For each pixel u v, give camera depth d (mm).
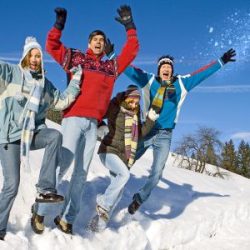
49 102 4129
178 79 5633
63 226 4418
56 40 4309
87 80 4445
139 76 5488
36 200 3883
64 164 4398
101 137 5020
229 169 59344
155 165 5523
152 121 5148
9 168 3797
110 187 4801
